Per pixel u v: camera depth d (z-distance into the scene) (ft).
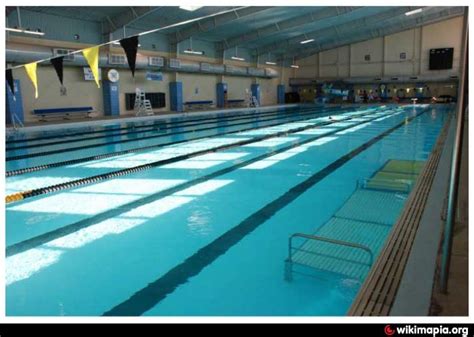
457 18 62.90
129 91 47.42
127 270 8.24
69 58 36.96
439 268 6.33
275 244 9.40
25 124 34.68
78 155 21.68
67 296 7.25
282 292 7.20
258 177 15.99
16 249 9.35
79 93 41.83
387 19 53.47
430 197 10.53
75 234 10.21
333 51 73.82
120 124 38.55
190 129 33.76
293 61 78.23
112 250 9.22
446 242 5.47
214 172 17.01
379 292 6.12
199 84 57.98
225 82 62.64
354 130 30.89
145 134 30.58
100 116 43.80
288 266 7.97
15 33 34.14
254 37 53.62
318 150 22.17
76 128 35.06
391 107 59.11
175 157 20.63
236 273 8.00
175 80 52.95
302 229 10.36
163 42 50.21
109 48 41.70
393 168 17.22
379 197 12.90
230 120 42.09
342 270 7.89
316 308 6.65
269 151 22.12
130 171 17.39
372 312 5.65
